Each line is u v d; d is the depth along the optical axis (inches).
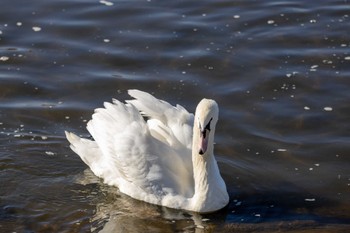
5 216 569.6
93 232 553.9
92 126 619.2
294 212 576.1
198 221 571.2
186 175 592.1
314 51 791.1
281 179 615.2
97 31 828.6
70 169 633.0
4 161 633.6
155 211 583.8
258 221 566.6
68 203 589.9
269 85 738.2
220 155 645.9
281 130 676.7
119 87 737.6
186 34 822.5
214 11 867.4
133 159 587.5
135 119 596.1
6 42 807.1
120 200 597.3
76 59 781.9
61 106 709.3
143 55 786.8
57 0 876.0
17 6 869.2
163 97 721.6
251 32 825.5
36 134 670.5
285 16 855.1
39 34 822.5
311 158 639.1
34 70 762.8
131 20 849.5
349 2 874.8
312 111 700.0
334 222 561.6
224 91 730.2
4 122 684.1
